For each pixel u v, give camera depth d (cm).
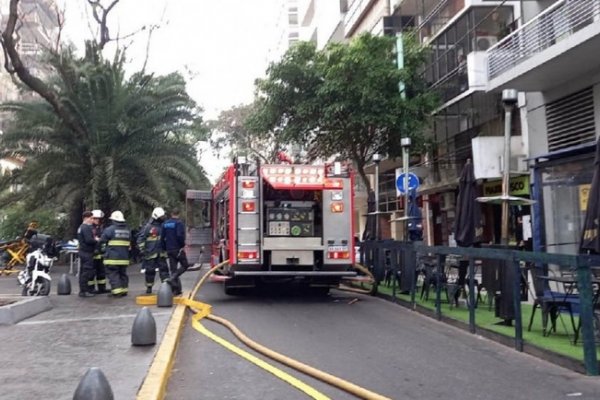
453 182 2388
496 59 1814
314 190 1375
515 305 845
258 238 1345
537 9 1839
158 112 2330
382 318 1144
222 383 687
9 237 2662
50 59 2250
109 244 1389
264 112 2344
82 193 2273
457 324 1031
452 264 1184
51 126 2273
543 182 1248
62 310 1177
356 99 2117
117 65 2317
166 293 1214
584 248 930
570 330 917
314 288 1564
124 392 593
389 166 3075
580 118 1606
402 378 701
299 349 867
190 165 2381
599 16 1359
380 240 1583
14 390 600
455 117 2353
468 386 664
